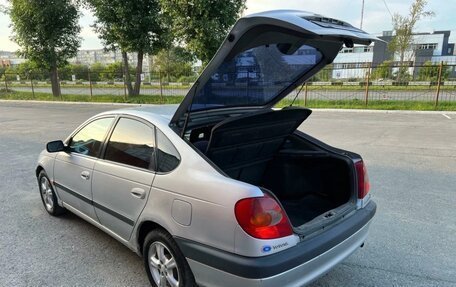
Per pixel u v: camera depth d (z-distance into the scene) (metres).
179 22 14.80
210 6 14.16
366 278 2.94
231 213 2.09
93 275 3.04
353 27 2.53
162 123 2.73
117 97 21.81
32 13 21.59
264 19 2.01
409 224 3.89
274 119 2.84
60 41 22.66
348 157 2.95
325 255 2.31
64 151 3.80
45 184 4.36
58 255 3.38
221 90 2.69
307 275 2.21
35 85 33.38
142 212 2.67
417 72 19.78
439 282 2.86
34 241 3.67
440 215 4.11
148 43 19.80
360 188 2.87
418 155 6.92
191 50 15.23
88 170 3.33
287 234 2.15
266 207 2.09
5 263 3.24
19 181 5.77
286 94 3.34
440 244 3.46
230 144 2.76
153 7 19.42
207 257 2.19
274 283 2.05
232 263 2.07
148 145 2.77
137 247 2.86
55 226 4.03
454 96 17.77
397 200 4.58
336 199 3.07
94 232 3.87
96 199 3.26
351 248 2.59
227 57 2.24
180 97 20.77
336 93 20.48
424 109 14.37
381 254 3.30
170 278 2.56
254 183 3.46
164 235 2.51
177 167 2.47
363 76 21.64
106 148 3.21
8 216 4.33
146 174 2.67
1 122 13.09
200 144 2.79
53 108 18.38
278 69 2.85
